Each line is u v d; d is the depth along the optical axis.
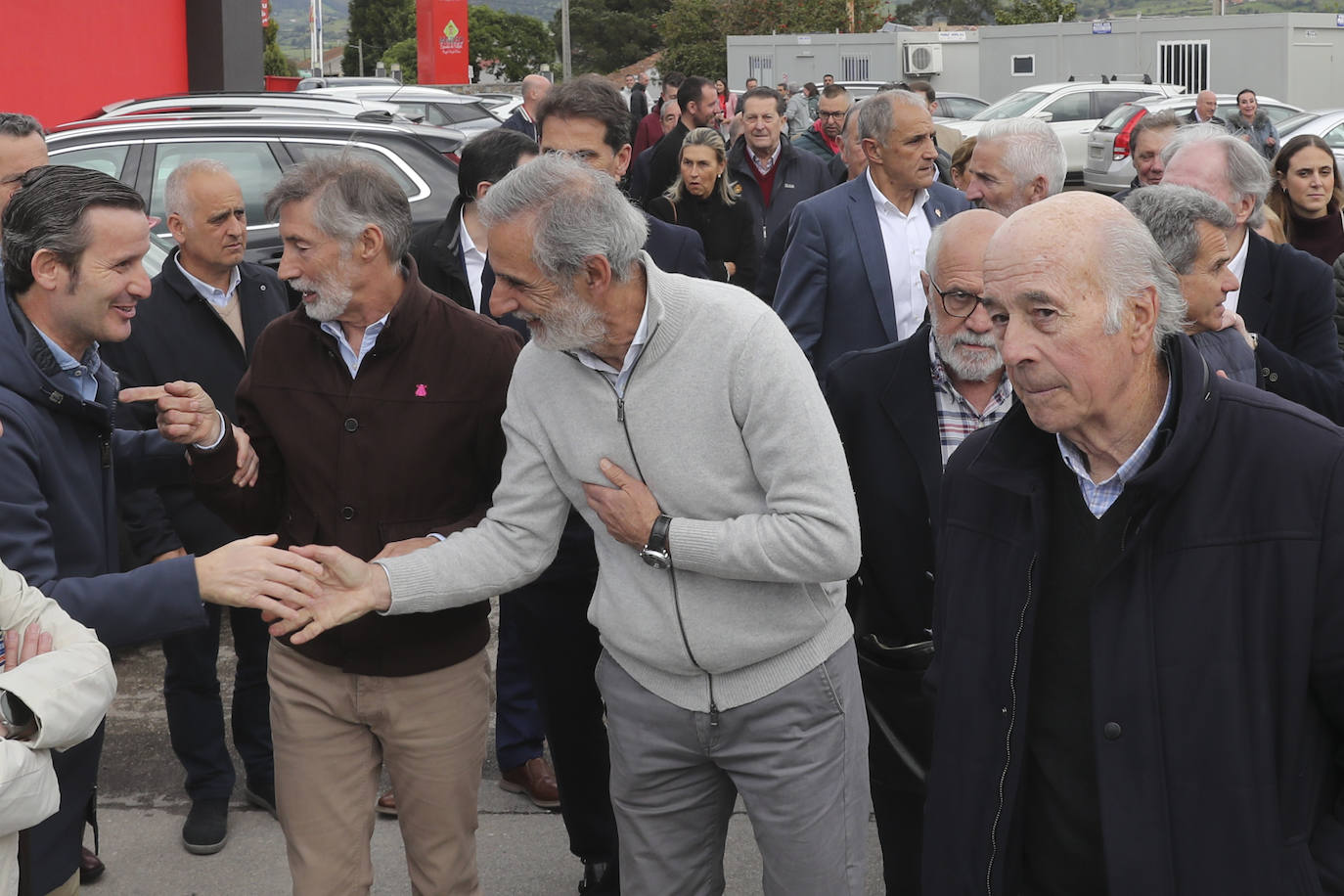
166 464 3.17
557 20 74.31
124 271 2.62
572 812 3.39
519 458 2.61
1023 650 2.04
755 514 2.40
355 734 2.82
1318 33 30.56
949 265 2.77
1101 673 1.93
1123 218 1.89
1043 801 2.06
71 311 2.59
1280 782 1.87
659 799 2.62
